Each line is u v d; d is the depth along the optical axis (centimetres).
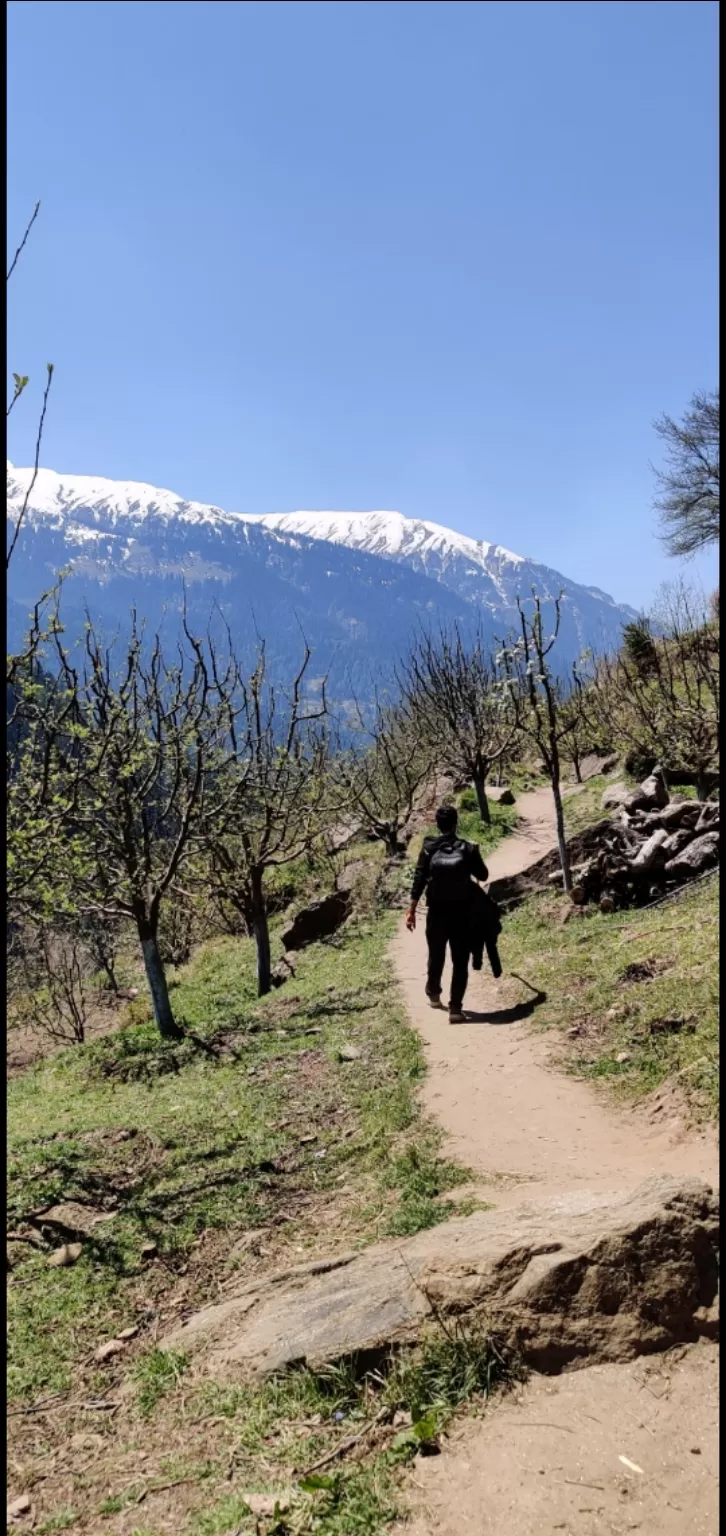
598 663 2850
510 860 2236
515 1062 842
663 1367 364
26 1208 775
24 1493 404
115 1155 883
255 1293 531
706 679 1806
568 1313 386
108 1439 432
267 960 1697
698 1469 307
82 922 2223
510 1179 600
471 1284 412
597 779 3045
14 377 442
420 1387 375
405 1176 643
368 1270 485
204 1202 708
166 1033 1434
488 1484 317
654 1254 399
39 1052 2258
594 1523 291
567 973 1073
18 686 831
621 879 1328
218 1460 379
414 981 1321
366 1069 941
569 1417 344
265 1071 1062
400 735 3603
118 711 1266
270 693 1691
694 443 4244
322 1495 328
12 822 916
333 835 3166
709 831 1314
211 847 1551
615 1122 677
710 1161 551
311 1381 403
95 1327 571
